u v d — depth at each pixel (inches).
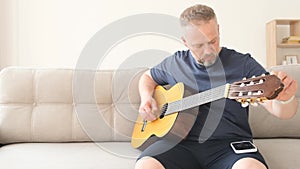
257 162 44.4
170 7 143.9
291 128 65.7
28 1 137.5
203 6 53.3
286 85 40.5
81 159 54.8
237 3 147.3
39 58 138.9
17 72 68.4
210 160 49.6
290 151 57.3
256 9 148.2
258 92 37.9
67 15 139.9
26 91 67.2
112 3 141.8
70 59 140.6
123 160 54.5
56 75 68.3
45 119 66.2
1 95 66.9
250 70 51.9
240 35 147.9
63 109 67.0
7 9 136.2
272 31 141.9
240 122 52.4
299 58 149.9
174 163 48.8
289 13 149.7
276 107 47.3
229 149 49.1
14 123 65.5
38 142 66.7
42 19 138.6
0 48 136.1
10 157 55.7
